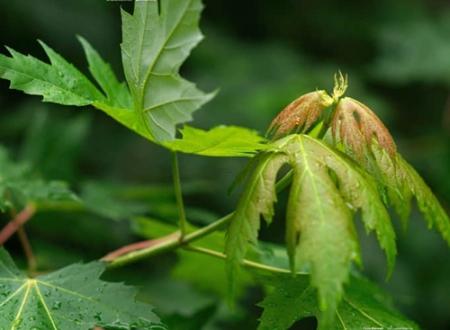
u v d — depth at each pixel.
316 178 0.67
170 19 0.71
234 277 0.67
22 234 0.85
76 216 1.13
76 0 1.69
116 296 0.71
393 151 0.69
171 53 0.71
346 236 0.65
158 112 0.71
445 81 1.75
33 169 1.09
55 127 1.11
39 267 1.02
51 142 1.11
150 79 0.71
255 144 0.68
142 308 0.71
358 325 0.71
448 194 1.64
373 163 0.68
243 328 0.93
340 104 0.69
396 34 1.86
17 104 1.62
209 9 2.25
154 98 0.71
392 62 1.81
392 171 0.69
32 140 1.10
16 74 0.70
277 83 1.77
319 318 0.71
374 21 2.18
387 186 0.69
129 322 0.70
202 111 1.63
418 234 1.57
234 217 0.68
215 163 1.55
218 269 0.90
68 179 1.10
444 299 1.53
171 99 0.71
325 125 0.70
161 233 0.91
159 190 1.01
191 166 1.56
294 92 1.62
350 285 0.74
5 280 0.71
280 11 2.31
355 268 0.84
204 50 1.89
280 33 2.30
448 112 1.94
